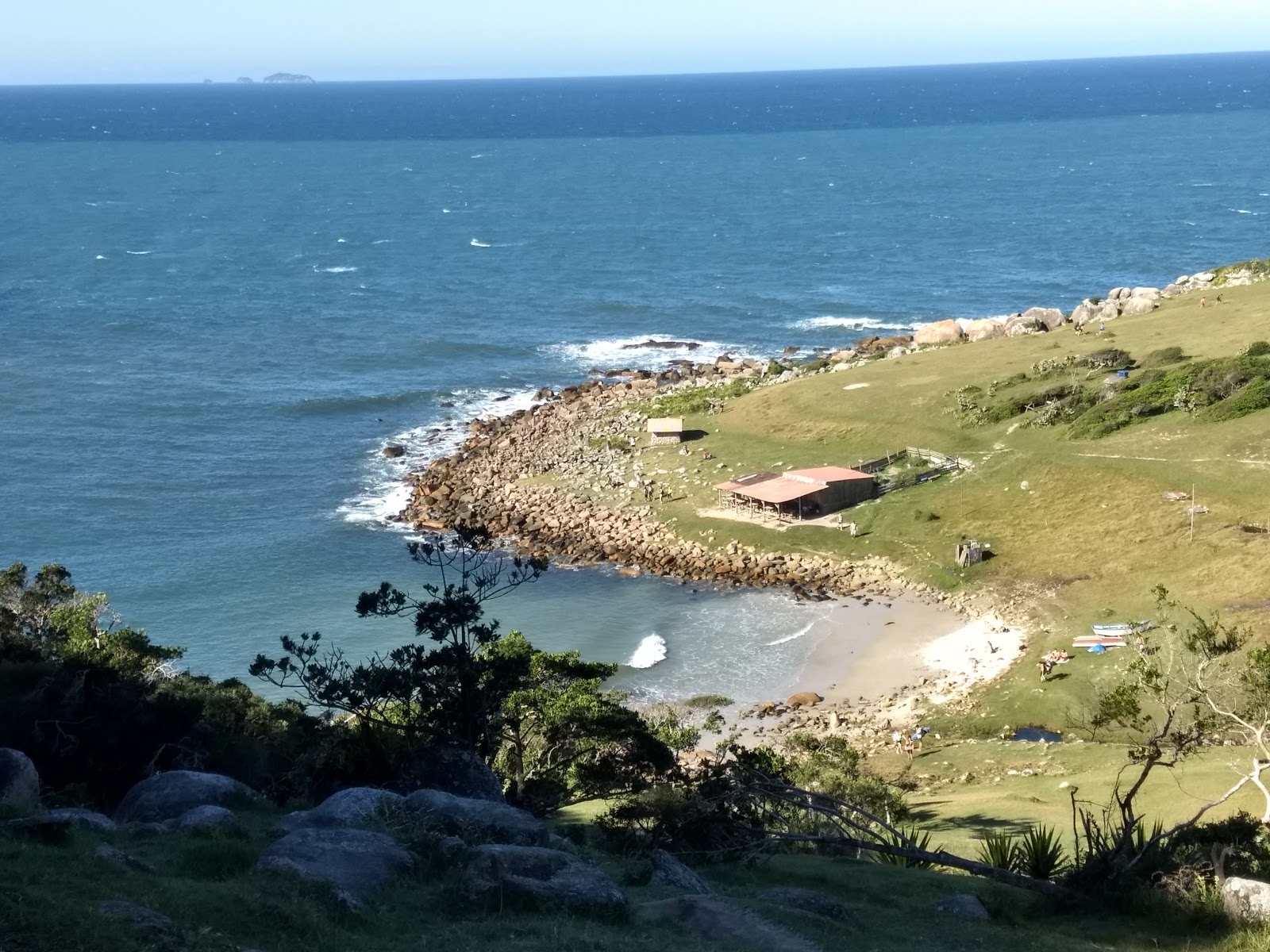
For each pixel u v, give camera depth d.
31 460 97.75
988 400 95.25
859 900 25.52
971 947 21.25
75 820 21.73
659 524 83.19
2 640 42.97
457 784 31.23
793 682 63.66
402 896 19.50
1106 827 31.69
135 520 86.00
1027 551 74.25
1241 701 34.12
